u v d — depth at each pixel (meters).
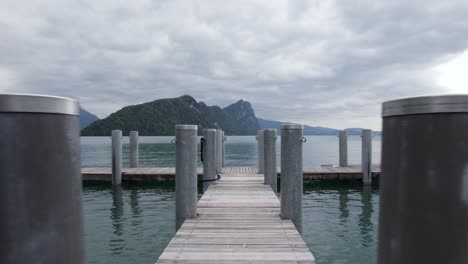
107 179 13.20
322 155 34.72
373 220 8.27
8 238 1.18
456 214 1.25
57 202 1.27
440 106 1.26
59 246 1.27
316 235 7.13
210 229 4.91
